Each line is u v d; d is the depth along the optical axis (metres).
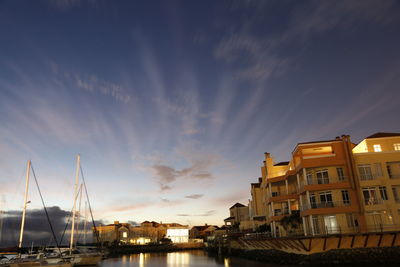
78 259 61.59
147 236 137.62
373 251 40.12
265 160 71.12
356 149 52.66
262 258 55.72
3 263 47.00
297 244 45.38
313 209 45.28
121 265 63.50
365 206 44.47
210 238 124.31
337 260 40.25
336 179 46.81
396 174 46.34
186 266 57.28
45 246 68.19
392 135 51.03
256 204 81.50
